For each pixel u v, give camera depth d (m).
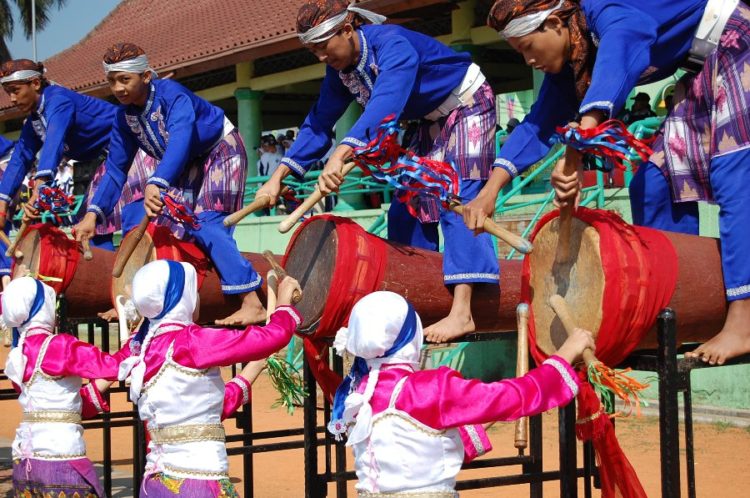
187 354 4.17
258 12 16.70
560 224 3.78
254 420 10.95
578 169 3.70
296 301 4.37
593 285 3.73
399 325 3.41
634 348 3.82
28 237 7.00
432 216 4.96
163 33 19.30
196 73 17.06
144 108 6.02
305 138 5.17
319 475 4.87
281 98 19.56
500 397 3.30
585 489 5.39
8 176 7.36
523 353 3.63
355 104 15.20
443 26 14.54
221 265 5.91
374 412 3.40
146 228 5.80
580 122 3.75
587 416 3.87
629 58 3.73
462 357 11.48
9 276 8.00
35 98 7.23
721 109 3.97
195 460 4.17
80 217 7.75
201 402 4.21
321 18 4.70
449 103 4.99
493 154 5.00
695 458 8.17
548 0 3.98
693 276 3.90
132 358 4.31
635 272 3.68
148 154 6.36
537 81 13.11
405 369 3.45
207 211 6.07
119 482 8.48
